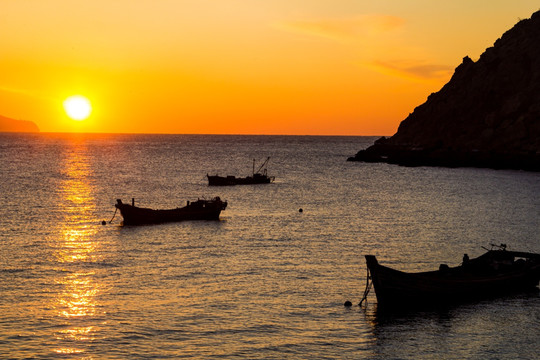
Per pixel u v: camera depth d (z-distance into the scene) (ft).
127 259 170.71
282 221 246.68
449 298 132.46
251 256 175.52
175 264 164.86
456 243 199.62
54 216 253.65
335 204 307.78
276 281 147.33
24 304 127.85
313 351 106.32
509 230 227.81
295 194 358.02
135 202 315.17
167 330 114.32
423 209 288.10
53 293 135.95
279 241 199.93
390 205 303.89
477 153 581.12
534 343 111.14
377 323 119.85
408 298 128.67
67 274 152.97
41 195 331.36
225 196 346.33
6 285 142.00
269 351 106.01
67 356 102.68
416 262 170.19
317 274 154.30
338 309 127.44
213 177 408.26
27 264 162.71
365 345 109.29
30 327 114.73
